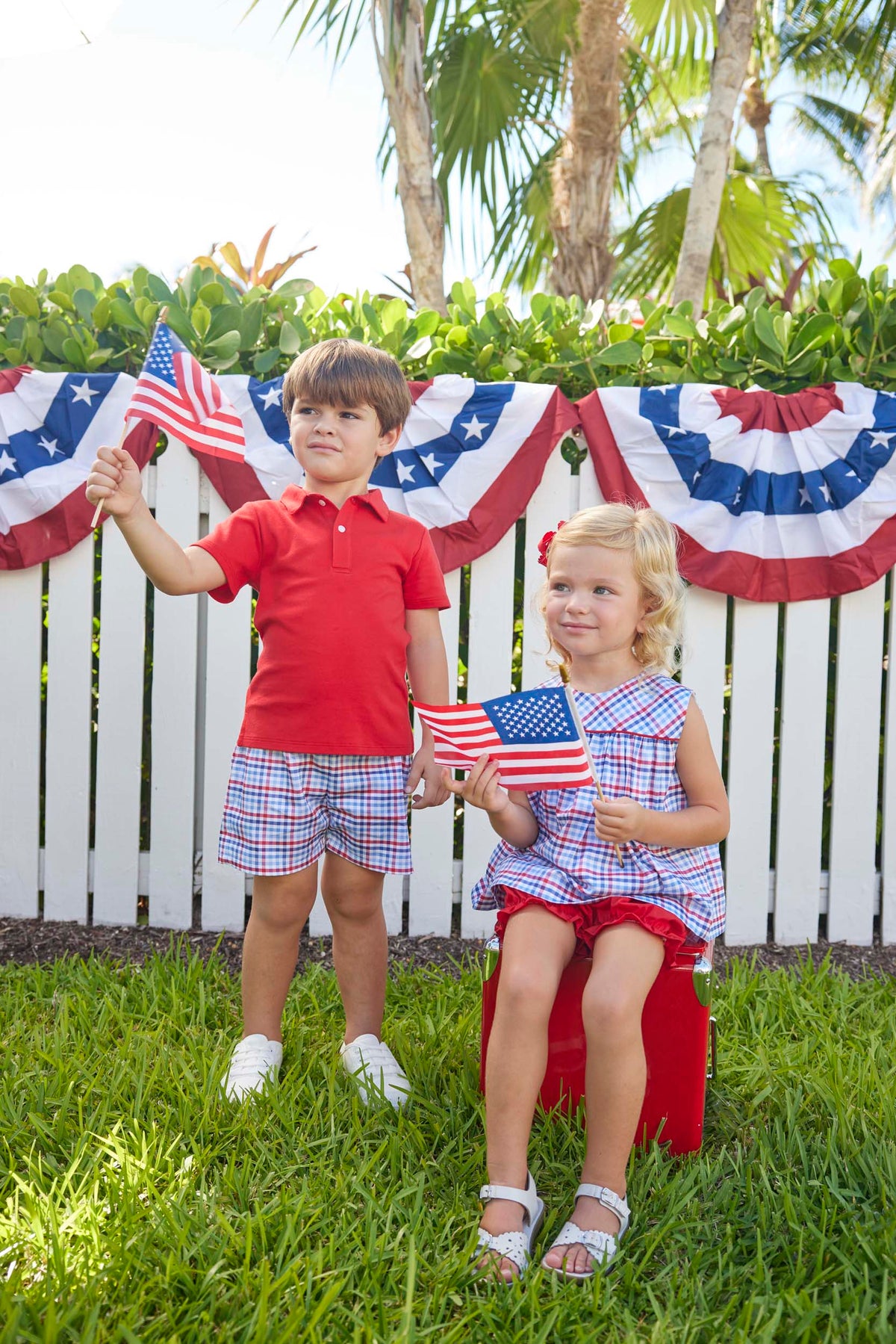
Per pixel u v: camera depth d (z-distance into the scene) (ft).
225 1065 7.11
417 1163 6.01
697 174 16.30
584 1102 6.41
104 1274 4.84
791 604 9.88
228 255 17.76
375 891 7.25
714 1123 6.73
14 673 10.09
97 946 9.80
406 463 9.61
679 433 9.50
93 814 10.70
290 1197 5.53
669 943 5.98
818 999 8.41
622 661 6.69
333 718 6.91
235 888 10.14
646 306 10.62
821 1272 5.08
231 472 9.70
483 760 6.13
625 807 5.86
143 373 6.83
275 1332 4.54
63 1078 6.78
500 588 9.88
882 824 10.34
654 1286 5.11
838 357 9.96
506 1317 4.79
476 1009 8.05
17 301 10.01
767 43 22.27
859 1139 6.31
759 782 10.03
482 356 10.05
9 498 9.71
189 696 10.05
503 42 19.49
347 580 6.98
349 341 7.15
